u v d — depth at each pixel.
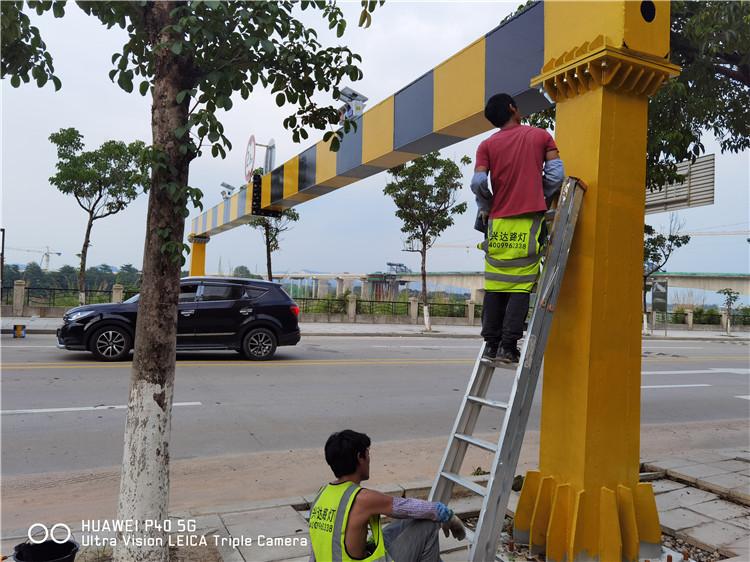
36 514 4.34
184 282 11.69
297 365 11.88
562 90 4.02
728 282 54.66
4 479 5.04
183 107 3.43
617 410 3.78
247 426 7.10
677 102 6.71
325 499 2.48
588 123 3.82
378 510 2.45
